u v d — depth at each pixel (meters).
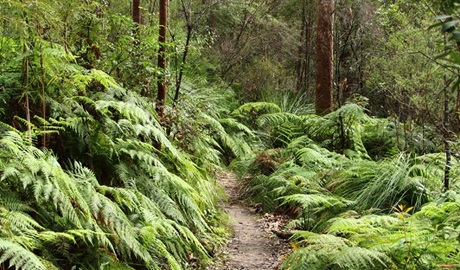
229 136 11.31
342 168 7.79
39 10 4.12
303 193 6.95
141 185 4.89
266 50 17.44
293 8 17.98
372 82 11.32
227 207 7.82
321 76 11.74
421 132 8.77
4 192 3.53
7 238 3.03
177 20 12.54
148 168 5.12
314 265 4.07
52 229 3.78
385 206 6.34
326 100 11.74
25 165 3.54
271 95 14.66
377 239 4.28
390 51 10.28
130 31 6.33
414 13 8.77
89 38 5.74
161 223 4.34
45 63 4.38
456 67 1.97
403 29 9.29
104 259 3.85
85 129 4.76
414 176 6.87
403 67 8.73
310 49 17.58
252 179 8.60
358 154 9.11
